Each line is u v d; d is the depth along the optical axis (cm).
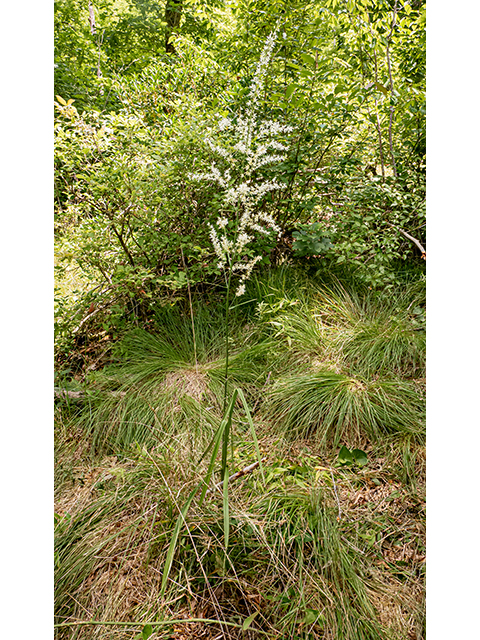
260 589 155
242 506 179
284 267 341
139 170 298
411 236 355
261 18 354
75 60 629
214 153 293
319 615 146
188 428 227
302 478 197
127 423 238
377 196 345
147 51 747
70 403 257
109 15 791
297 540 165
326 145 376
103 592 159
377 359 262
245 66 398
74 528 180
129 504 184
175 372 267
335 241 351
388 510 188
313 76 316
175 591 156
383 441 220
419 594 157
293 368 268
